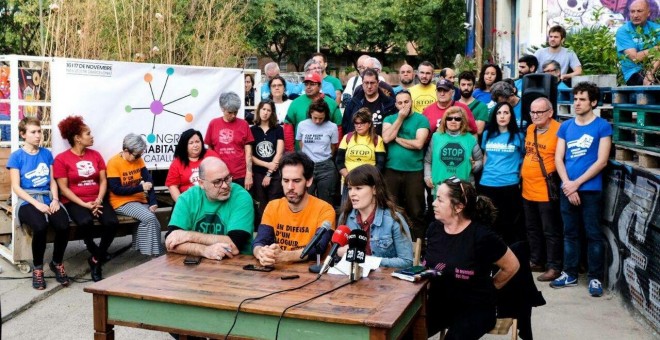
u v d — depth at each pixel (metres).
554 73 8.73
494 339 5.71
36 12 18.92
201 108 8.84
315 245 4.49
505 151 7.50
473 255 4.39
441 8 28.94
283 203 5.06
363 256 4.16
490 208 4.51
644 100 6.10
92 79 7.95
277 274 4.40
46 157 7.40
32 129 7.25
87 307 6.67
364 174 4.78
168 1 11.38
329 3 34.69
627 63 7.71
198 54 11.99
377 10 35.38
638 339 5.57
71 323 6.23
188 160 7.79
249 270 4.50
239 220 5.13
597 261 6.78
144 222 7.57
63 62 7.76
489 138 7.62
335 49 34.81
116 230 7.49
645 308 5.77
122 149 7.89
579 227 7.09
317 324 3.62
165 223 8.43
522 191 7.45
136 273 4.44
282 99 10.09
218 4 13.59
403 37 35.00
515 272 4.48
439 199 4.44
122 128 8.23
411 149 7.72
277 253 4.66
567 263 7.01
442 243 4.52
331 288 4.08
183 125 8.71
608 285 6.83
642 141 6.07
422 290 4.16
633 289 6.06
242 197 5.25
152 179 8.45
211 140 8.21
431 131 8.12
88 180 7.50
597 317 6.10
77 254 8.63
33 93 9.00
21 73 8.96
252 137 8.34
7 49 22.95
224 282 4.21
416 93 9.16
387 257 4.82
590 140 6.70
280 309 3.68
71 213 7.38
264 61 36.91
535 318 6.11
